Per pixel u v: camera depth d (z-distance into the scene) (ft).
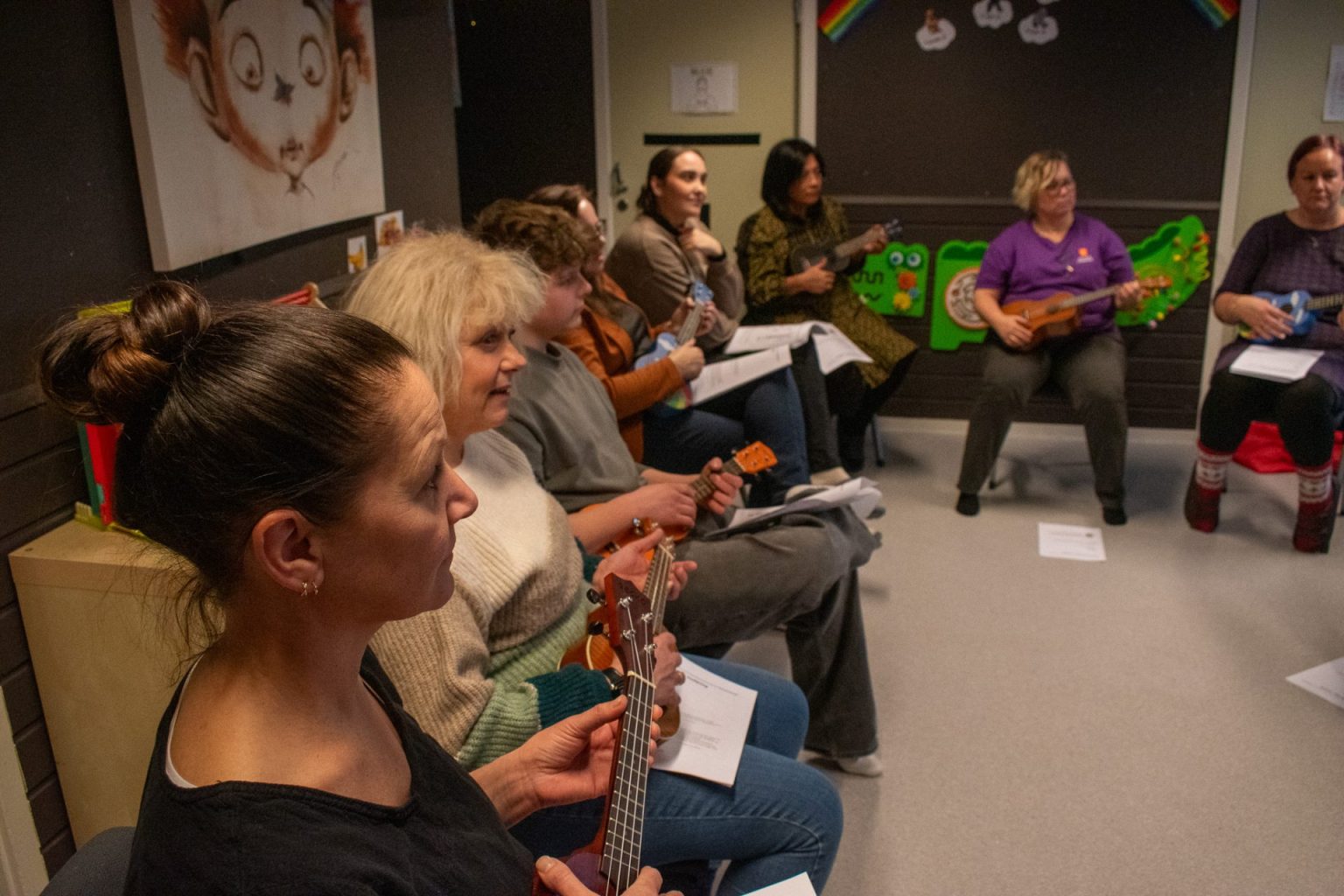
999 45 13.93
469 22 14.84
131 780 5.58
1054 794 7.71
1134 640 9.74
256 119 7.01
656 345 9.78
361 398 2.52
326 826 2.50
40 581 5.26
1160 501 12.82
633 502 6.80
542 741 4.06
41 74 5.42
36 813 5.51
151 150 6.03
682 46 14.80
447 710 4.44
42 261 5.49
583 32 14.73
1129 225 14.29
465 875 2.87
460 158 15.43
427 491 2.69
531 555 5.23
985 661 9.45
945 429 15.40
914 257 14.84
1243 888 6.83
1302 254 11.69
